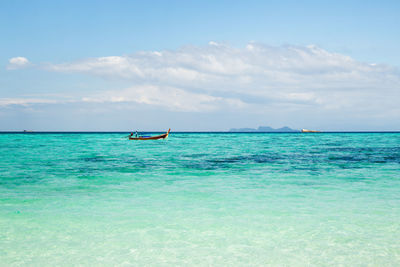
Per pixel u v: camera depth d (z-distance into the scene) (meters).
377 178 16.67
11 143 60.03
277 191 13.23
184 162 25.19
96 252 6.80
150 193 12.85
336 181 15.76
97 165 22.81
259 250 6.94
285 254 6.73
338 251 6.87
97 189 13.66
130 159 27.67
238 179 16.45
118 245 7.19
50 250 6.89
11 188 13.82
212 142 68.56
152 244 7.27
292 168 21.08
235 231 8.16
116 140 78.88
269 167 21.72
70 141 71.44
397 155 31.58
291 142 68.25
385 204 10.88
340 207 10.51
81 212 9.88
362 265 6.20
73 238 7.61
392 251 6.85
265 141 75.12
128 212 9.91
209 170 20.11
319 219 9.16
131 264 6.23
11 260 6.38
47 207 10.48
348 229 8.27
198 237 7.72
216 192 13.07
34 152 36.00
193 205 10.81
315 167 21.59
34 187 14.09
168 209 10.29
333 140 81.44
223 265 6.21
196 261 6.38
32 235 7.78
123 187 14.18
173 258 6.52
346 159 27.48
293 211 10.04
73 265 6.18
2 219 9.05
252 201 11.41
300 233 7.99
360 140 80.69
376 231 8.09
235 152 36.59
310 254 6.73
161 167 21.67
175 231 8.14
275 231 8.14
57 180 16.03
